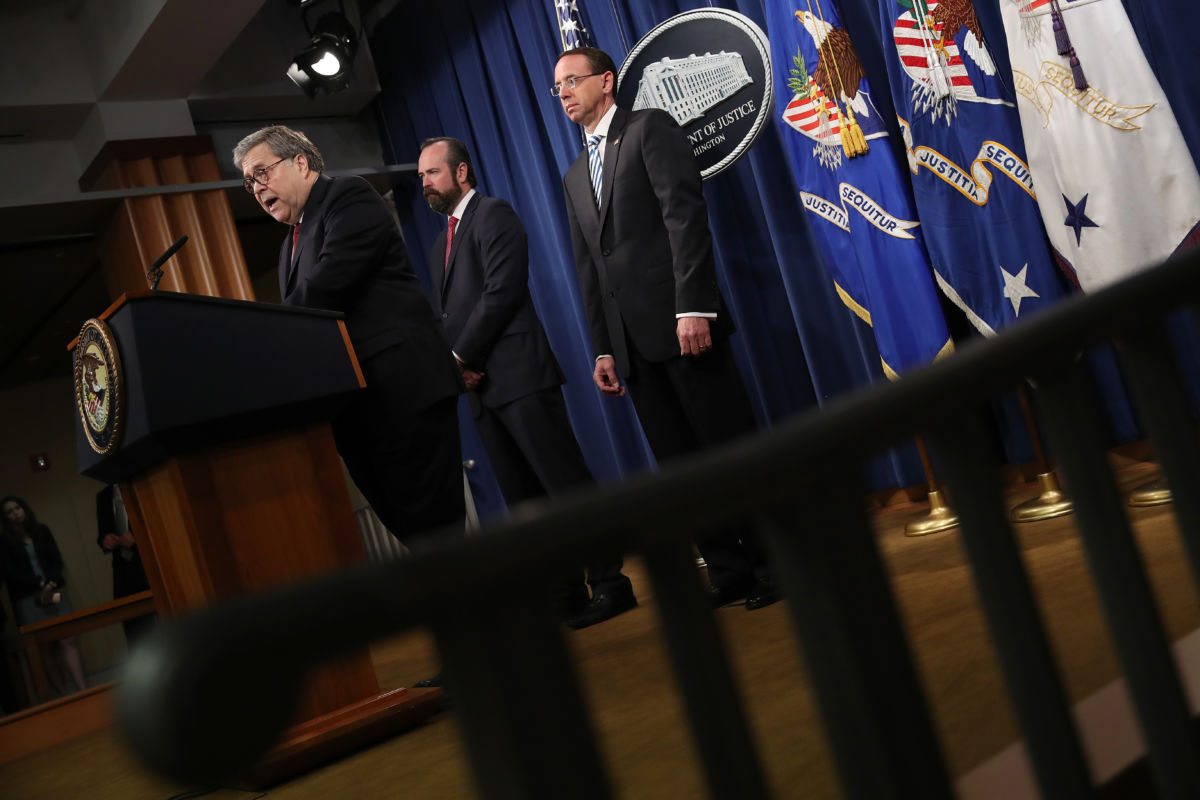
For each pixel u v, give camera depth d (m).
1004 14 3.01
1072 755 0.51
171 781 0.26
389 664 3.25
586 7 4.46
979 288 3.17
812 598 0.42
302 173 2.34
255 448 1.94
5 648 6.13
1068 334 0.57
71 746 3.68
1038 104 2.96
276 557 1.92
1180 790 0.60
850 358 3.77
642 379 2.76
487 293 2.95
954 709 1.37
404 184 5.75
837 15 3.38
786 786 1.20
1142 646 0.59
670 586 0.39
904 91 3.24
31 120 5.26
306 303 2.19
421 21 5.40
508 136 5.09
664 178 2.62
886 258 3.32
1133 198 2.84
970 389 0.51
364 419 2.25
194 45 4.96
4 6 5.14
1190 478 0.64
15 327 8.16
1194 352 2.78
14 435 9.66
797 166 3.49
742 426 2.63
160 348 1.81
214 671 0.27
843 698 0.42
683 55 3.57
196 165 5.37
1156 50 2.93
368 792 1.62
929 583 2.27
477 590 0.34
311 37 5.14
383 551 6.16
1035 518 2.70
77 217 5.18
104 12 5.02
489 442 3.08
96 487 9.88
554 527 0.35
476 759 0.35
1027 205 3.07
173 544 1.95
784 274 3.82
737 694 0.39
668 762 1.42
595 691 2.02
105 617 4.68
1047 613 1.77
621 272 2.72
